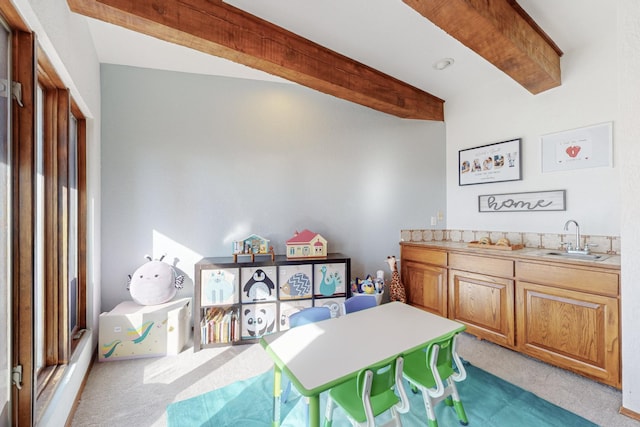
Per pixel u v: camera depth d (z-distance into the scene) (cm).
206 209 290
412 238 354
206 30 187
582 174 244
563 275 211
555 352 216
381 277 324
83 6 158
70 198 206
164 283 256
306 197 321
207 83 291
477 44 193
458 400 164
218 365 226
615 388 194
